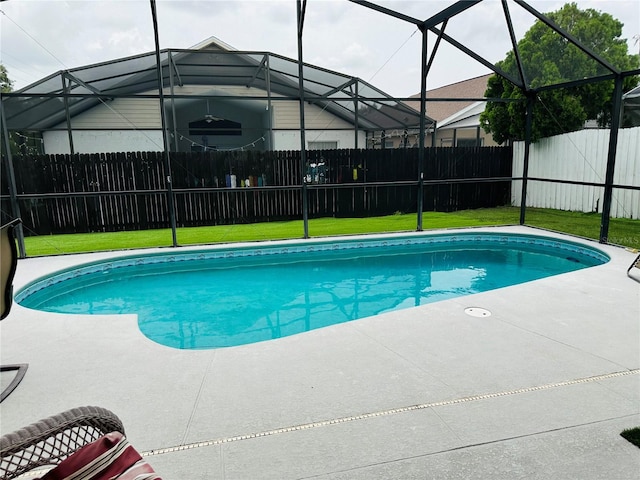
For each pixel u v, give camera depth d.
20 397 2.67
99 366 3.08
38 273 5.92
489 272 6.96
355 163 10.92
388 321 3.88
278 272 7.02
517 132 11.09
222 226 10.24
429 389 2.66
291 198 10.79
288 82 12.00
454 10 6.83
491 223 9.53
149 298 5.85
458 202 11.73
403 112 12.91
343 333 3.62
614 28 10.11
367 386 2.71
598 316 3.96
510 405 2.47
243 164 10.39
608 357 3.10
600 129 9.66
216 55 10.52
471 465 1.97
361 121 13.99
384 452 2.07
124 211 9.89
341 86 11.87
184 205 10.18
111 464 1.38
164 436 2.23
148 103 12.65
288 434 2.23
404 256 7.95
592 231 8.27
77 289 6.20
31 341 3.56
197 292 6.09
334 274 6.91
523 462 1.99
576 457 2.02
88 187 9.62
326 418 2.37
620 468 1.94
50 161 9.33
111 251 7.22
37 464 1.39
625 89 10.30
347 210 11.09
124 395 2.67
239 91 12.88
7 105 10.18
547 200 11.16
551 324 3.77
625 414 2.37
